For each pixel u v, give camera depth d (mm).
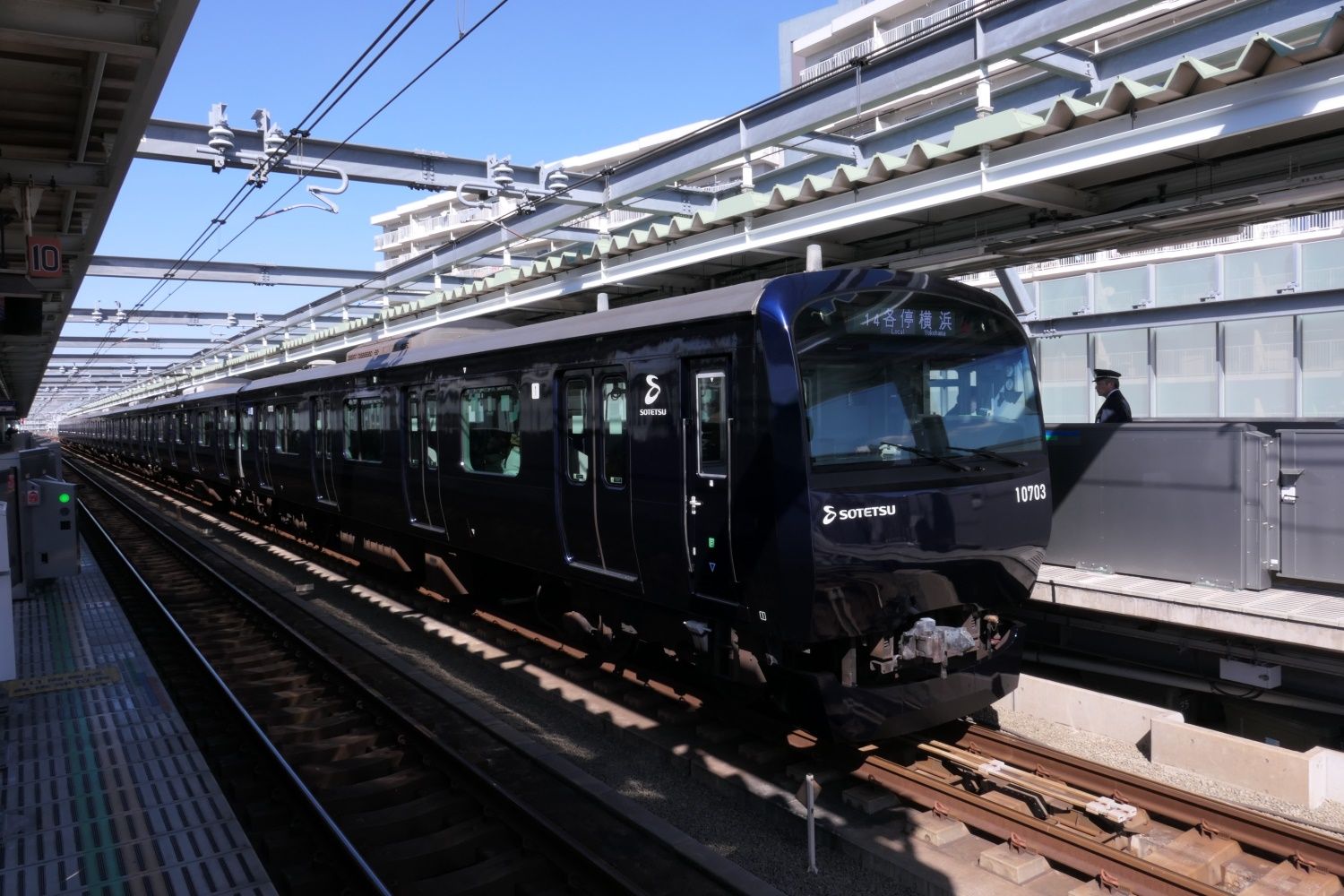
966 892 4168
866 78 7293
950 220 8227
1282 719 6047
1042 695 6500
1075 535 7242
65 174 8102
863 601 5113
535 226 11453
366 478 10703
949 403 5727
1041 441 6117
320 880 4430
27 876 3979
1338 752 5375
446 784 5496
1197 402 14398
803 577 4941
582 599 7254
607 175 10047
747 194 7969
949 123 9062
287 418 13773
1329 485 5934
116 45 5402
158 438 25547
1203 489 6402
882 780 5246
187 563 13875
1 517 6086
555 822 5031
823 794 5176
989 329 6004
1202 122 5438
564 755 6023
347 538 12344
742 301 5328
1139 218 6887
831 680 5145
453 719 6727
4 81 6445
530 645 8297
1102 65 7320
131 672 7102
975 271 9188
